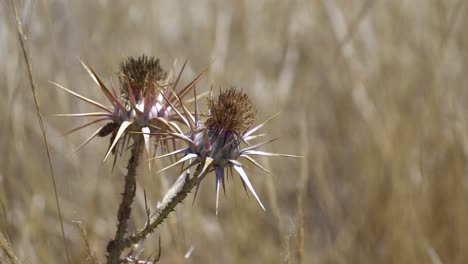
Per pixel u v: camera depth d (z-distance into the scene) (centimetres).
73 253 697
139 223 650
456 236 827
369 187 892
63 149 806
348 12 998
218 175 369
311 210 959
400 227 811
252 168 794
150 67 404
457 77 928
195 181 383
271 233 835
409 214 815
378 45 970
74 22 902
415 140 867
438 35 916
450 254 825
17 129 734
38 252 637
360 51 973
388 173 882
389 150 869
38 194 738
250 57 927
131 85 392
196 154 371
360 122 975
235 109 379
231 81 895
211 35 927
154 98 388
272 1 1065
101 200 799
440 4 908
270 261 796
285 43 990
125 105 392
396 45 973
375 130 898
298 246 532
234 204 796
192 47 991
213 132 376
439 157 857
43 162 791
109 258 396
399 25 990
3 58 767
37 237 656
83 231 443
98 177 780
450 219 828
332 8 975
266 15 1065
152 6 979
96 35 862
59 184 788
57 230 727
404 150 855
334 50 971
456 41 939
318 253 909
